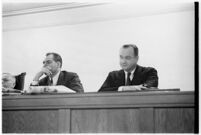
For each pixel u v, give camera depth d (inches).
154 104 117.6
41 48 130.9
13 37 133.5
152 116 117.3
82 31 127.6
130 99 120.0
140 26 122.0
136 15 122.6
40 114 127.3
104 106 122.3
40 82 129.5
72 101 125.2
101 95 122.8
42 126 126.6
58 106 126.2
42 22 131.5
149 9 121.4
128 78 121.3
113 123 120.6
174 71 117.1
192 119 113.9
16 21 133.6
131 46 122.2
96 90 123.8
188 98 114.9
